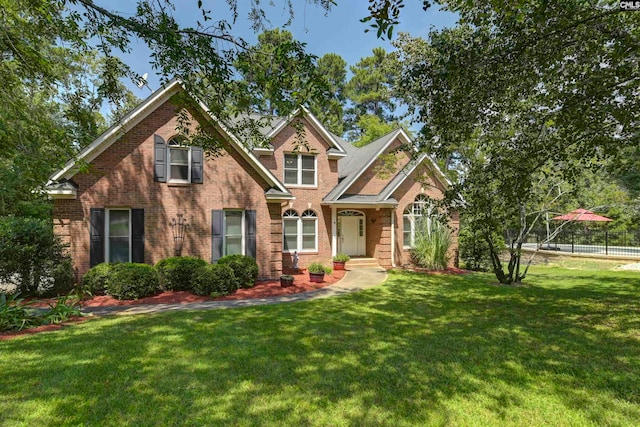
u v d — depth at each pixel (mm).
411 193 18000
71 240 10648
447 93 6293
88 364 5016
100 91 6383
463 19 6207
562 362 5184
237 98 6293
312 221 17484
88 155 10844
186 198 11992
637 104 5887
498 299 9945
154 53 5453
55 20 6008
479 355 5469
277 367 4965
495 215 10164
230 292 10883
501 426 3553
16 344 5859
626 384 4461
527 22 5500
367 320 7594
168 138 11836
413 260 17750
